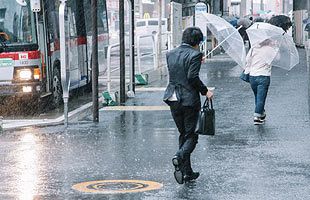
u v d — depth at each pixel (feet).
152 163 35.24
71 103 65.57
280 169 33.12
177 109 29.94
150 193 28.86
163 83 79.36
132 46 65.05
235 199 27.63
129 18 64.64
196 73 29.32
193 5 122.52
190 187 29.81
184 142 30.50
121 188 29.89
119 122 50.26
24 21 55.11
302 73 86.99
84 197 28.40
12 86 54.95
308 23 68.54
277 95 63.16
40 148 40.34
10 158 37.35
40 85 55.77
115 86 80.33
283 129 45.24
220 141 41.16
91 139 43.19
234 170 33.06
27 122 51.49
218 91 68.08
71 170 33.88
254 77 46.83
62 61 48.67
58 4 63.00
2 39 55.01
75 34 67.15
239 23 69.31
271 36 45.42
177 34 95.61
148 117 52.49
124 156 37.29
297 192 28.58
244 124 47.65
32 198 28.37
